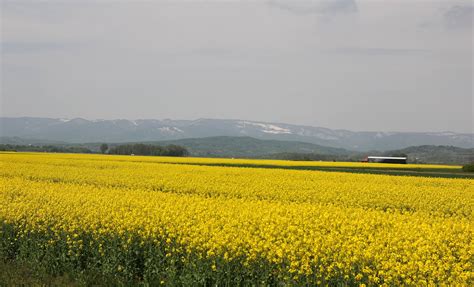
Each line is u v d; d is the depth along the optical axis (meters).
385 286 10.52
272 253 12.17
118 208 17.95
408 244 12.99
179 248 13.15
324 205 21.05
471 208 22.55
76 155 83.00
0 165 42.03
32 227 15.67
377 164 74.44
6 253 15.59
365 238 13.97
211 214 16.83
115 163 50.53
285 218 15.82
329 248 12.19
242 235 13.51
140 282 13.00
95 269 13.91
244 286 11.82
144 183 29.70
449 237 14.18
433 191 27.67
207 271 12.04
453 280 10.73
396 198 24.94
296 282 11.42
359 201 23.83
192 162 65.56
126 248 13.66
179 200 19.88
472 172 59.09
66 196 20.56
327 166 64.88
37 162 50.69
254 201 21.66
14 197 21.06
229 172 40.06
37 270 14.15
